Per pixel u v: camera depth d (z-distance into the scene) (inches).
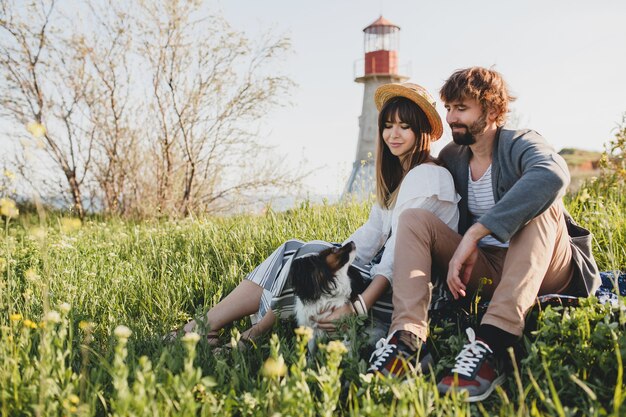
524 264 81.1
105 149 361.7
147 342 95.6
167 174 360.2
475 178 99.0
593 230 139.7
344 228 169.3
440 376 81.0
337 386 63.7
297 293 88.7
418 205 95.1
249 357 87.4
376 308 94.6
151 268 155.0
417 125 101.6
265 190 367.6
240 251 155.2
